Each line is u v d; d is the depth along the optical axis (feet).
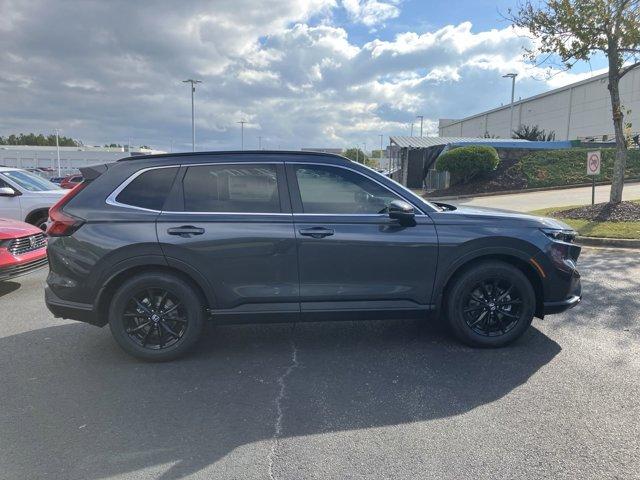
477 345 15.07
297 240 14.03
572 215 42.04
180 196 14.33
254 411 11.54
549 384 12.57
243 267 14.07
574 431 10.37
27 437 10.48
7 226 22.99
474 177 83.25
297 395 12.30
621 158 41.45
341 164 14.61
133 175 14.52
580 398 11.79
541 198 64.80
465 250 14.44
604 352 14.55
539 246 14.62
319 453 9.79
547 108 182.60
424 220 14.48
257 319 14.42
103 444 10.20
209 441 10.29
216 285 14.08
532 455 9.55
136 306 14.37
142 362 14.51
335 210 14.38
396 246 14.25
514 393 12.14
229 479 9.04
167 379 13.35
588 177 78.33
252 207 14.28
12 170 35.40
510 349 14.96
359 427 10.74
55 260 14.25
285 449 9.95
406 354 14.80
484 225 14.61
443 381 12.91
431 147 94.22
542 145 91.91
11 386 12.98
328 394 12.33
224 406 11.80
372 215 14.37
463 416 11.10
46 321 18.60
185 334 14.43
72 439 10.39
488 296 15.01
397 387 12.63
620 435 10.19
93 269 13.92
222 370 13.91
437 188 92.38
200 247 13.87
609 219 38.88
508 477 8.91
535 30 40.47
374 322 17.89
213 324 14.60
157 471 9.27
